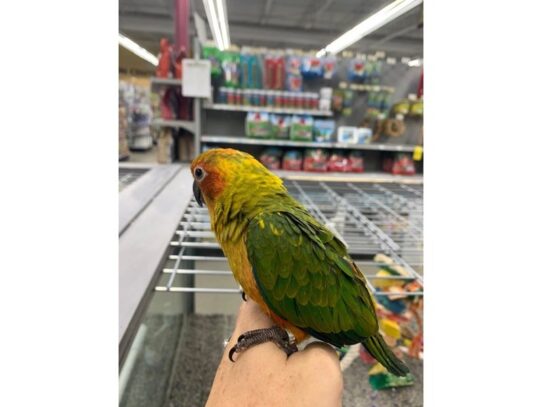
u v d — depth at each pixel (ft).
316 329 2.77
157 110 14.39
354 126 13.58
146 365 4.88
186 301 8.47
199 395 6.22
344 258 2.94
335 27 19.58
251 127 12.32
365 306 2.85
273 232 2.71
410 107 13.34
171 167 9.30
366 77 13.38
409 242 5.53
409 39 16.84
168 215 4.88
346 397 6.15
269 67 12.50
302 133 12.52
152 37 20.97
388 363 2.94
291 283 2.69
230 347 2.91
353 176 12.08
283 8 17.62
